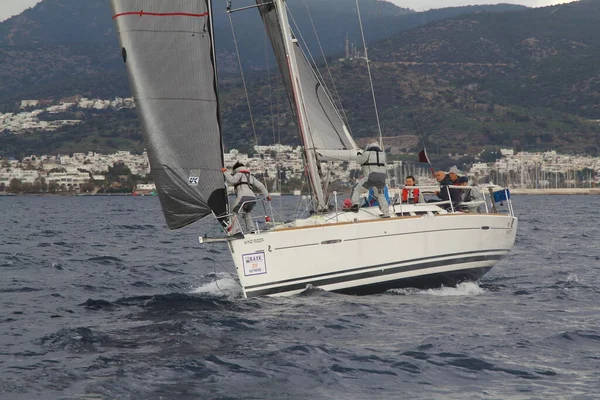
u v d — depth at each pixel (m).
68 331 15.52
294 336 14.94
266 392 11.48
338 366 12.82
